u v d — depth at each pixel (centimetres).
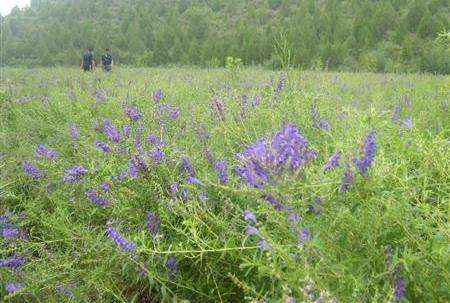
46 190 421
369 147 230
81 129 552
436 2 5762
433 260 215
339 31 5375
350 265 223
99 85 979
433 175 295
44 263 317
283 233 248
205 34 7288
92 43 8031
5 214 382
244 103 479
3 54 7850
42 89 1097
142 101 649
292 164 229
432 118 502
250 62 4834
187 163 358
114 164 377
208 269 290
